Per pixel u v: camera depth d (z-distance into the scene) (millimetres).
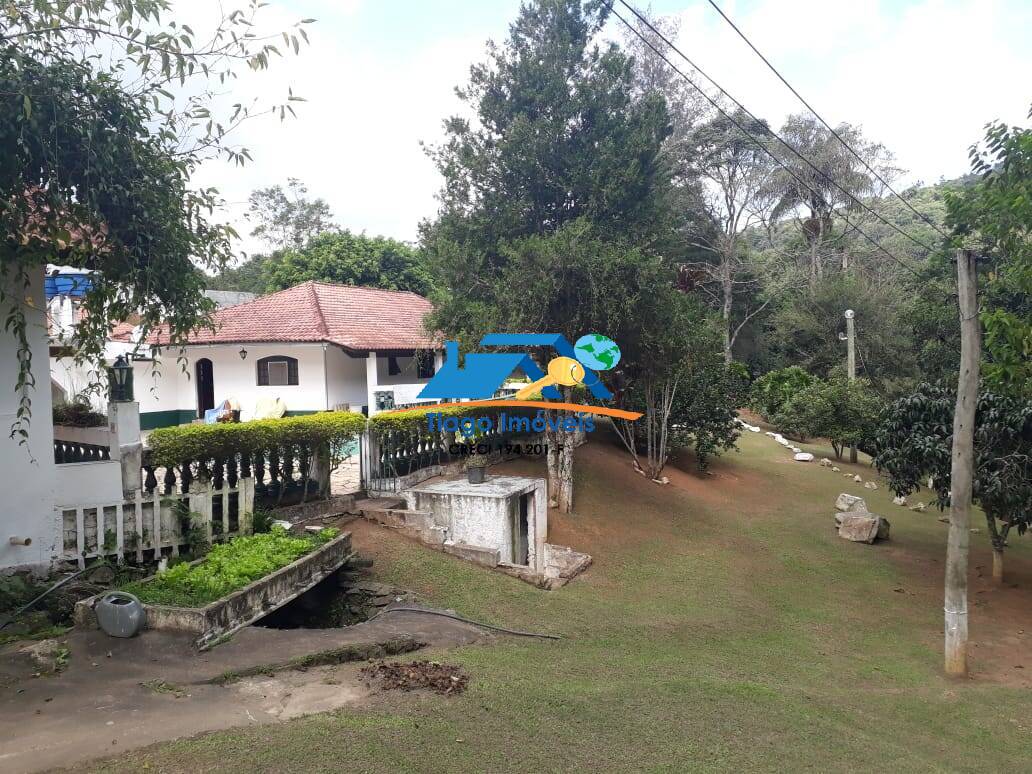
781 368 33438
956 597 7418
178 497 7160
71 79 5359
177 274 6465
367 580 7938
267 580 6141
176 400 19734
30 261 5805
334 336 17516
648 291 10906
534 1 12625
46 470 6527
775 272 36125
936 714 6289
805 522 14539
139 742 3764
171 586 5871
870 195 35469
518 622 7473
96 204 5590
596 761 4078
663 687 5656
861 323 30641
